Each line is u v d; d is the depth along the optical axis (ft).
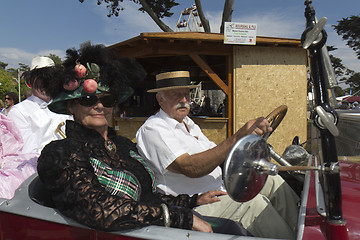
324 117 2.76
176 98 6.28
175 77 6.22
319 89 2.93
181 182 5.91
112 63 5.05
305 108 22.49
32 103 9.15
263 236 4.71
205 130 22.04
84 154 4.25
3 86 143.54
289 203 5.47
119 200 3.82
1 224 4.50
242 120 21.65
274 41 20.22
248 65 21.40
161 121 5.93
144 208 3.82
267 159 3.14
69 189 3.85
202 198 5.26
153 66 35.96
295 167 3.01
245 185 2.89
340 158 6.16
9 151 7.23
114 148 5.06
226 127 22.04
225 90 21.66
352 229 3.19
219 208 5.42
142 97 35.17
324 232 3.06
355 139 5.70
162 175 5.88
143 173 5.17
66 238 3.96
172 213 3.97
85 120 4.83
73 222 3.90
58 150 4.09
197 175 5.27
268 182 5.59
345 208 3.59
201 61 21.11
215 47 21.13
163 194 5.54
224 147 4.83
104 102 4.84
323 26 2.70
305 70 22.33
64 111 5.31
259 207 4.81
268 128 4.51
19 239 4.34
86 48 4.96
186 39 19.35
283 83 21.99
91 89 4.50
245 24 19.27
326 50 3.20
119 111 5.94
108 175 4.42
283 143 22.24
